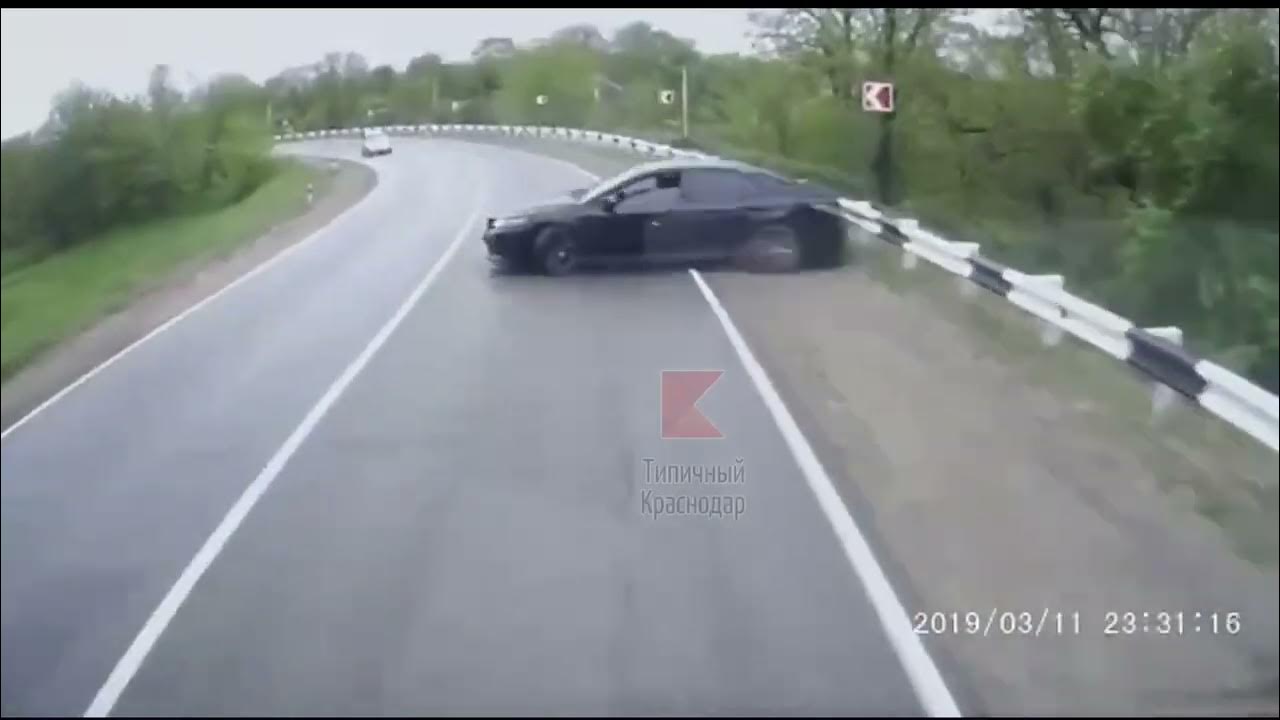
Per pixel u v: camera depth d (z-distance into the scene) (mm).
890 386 9711
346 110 46062
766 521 6977
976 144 29656
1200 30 26703
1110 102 27172
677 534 6883
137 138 21766
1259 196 23969
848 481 7559
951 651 5512
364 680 5426
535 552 6730
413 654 5652
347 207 27016
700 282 15078
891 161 30094
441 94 47812
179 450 8867
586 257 15859
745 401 9383
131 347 12594
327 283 16219
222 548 6992
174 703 5316
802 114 31484
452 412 9578
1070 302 11258
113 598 6383
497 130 45906
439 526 7164
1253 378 21609
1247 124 24109
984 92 29906
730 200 15898
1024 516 6941
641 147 34906
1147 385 9531
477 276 16219
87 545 7105
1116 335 10336
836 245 15906
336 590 6363
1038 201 28453
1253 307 22734
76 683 5520
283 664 5609
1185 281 23297
